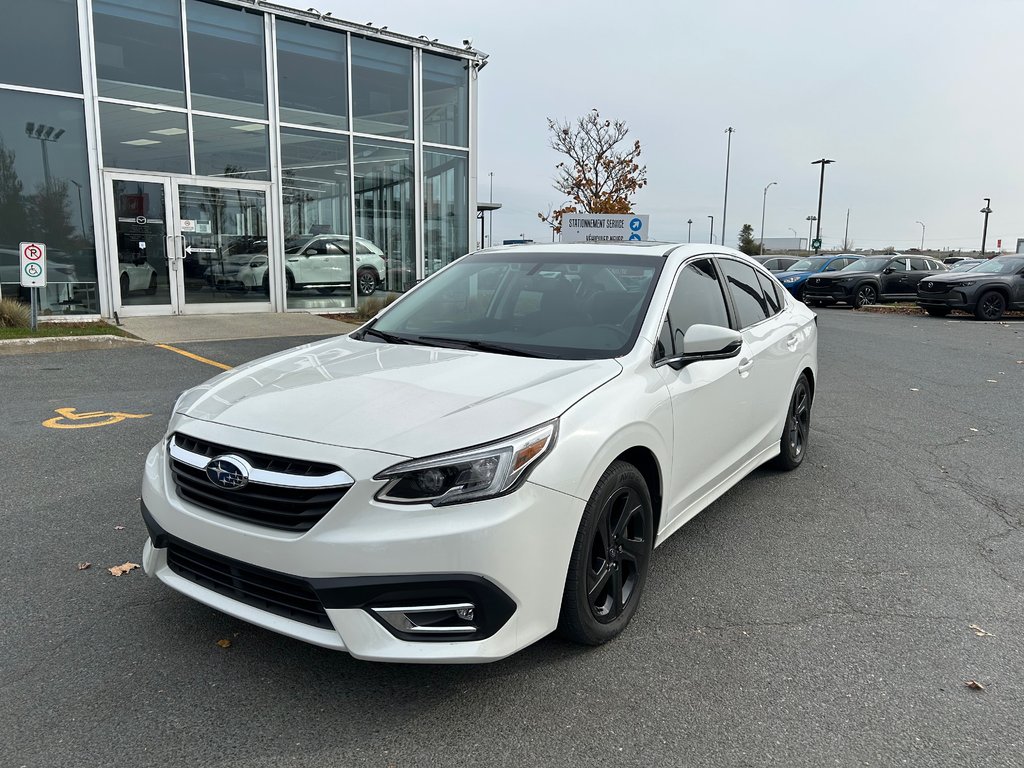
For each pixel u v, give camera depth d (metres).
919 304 20.09
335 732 2.57
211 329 12.38
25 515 4.43
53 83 12.12
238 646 3.09
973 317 20.12
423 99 16.42
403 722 2.63
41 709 2.65
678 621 3.40
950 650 3.19
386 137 15.95
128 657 2.99
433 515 2.49
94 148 12.54
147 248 13.34
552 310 3.86
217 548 2.70
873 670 3.03
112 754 2.43
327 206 15.38
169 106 13.27
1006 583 3.86
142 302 13.38
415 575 2.47
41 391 7.66
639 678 2.93
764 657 3.11
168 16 13.10
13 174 11.95
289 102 14.64
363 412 2.78
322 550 2.48
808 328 5.73
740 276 4.92
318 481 2.51
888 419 7.52
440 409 2.77
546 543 2.68
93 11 12.34
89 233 12.70
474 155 17.34
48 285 12.40
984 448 6.43
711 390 3.87
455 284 4.39
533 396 2.88
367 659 2.50
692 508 3.92
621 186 23.38
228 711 2.67
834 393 8.89
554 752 2.49
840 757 2.50
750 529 4.54
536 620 2.71
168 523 2.87
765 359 4.71
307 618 2.61
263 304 14.78
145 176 13.13
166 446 3.07
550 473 2.69
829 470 5.76
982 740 2.60
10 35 11.69
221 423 2.86
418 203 16.62
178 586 2.91
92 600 3.44
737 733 2.61
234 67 13.94
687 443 3.66
